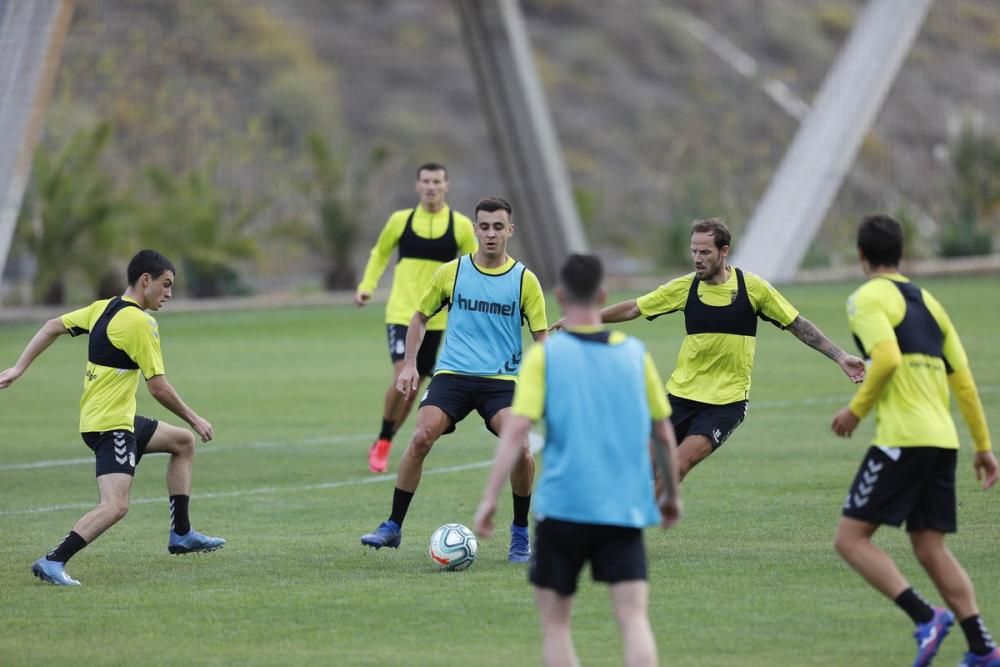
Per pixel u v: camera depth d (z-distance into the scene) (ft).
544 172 382.22
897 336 70.28
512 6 379.55
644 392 62.69
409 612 81.56
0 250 323.37
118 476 90.89
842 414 70.23
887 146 650.84
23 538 106.63
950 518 70.08
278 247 448.24
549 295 357.20
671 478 64.18
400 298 143.74
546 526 61.98
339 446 153.48
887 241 71.77
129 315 90.27
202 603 84.48
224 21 629.10
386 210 528.22
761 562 92.32
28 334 293.64
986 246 426.92
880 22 405.18
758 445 144.25
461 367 97.81
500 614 80.84
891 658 70.85
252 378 216.33
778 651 72.18
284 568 94.22
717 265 96.89
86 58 505.25
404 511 96.17
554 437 62.13
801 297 333.21
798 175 397.19
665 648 72.90
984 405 165.99
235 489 127.44
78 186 359.87
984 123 560.61
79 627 79.25
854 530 70.38
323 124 600.80
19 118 331.16
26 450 152.35
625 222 554.87
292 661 71.97
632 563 61.31
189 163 464.65
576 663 61.87
